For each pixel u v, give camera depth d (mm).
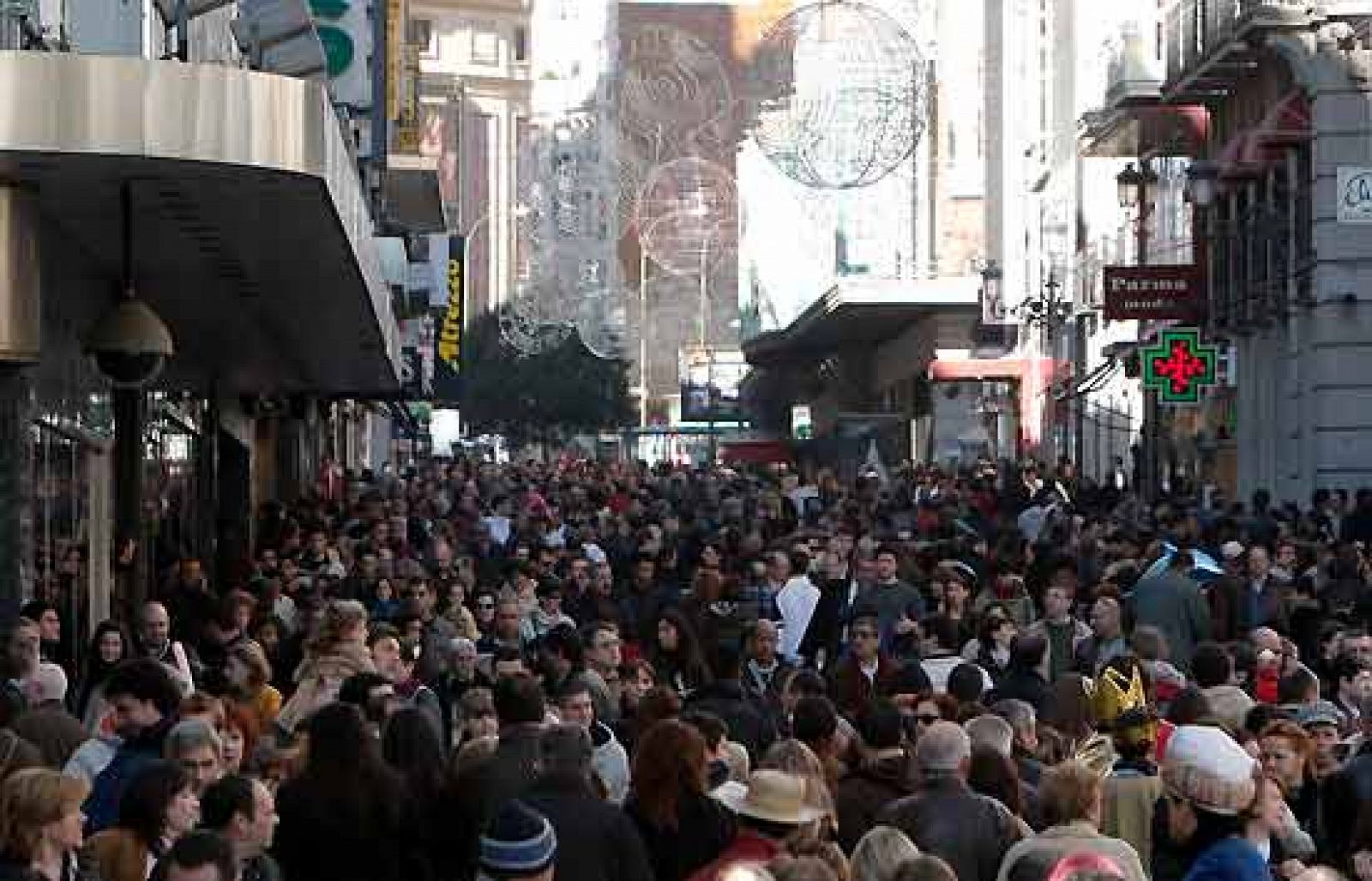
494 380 132250
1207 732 11078
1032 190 98000
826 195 132000
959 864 12211
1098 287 80812
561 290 62531
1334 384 50188
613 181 42125
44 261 22906
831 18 29250
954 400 95688
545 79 174625
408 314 60688
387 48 58875
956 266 121750
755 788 11477
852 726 16734
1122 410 78062
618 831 11758
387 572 26906
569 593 26078
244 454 47781
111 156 17797
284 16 38312
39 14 21781
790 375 126875
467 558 29688
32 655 15758
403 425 92938
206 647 20125
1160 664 18359
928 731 12633
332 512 46625
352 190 24016
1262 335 56719
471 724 14883
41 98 17484
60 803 9742
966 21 120938
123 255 21328
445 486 60781
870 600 23969
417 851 12406
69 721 13789
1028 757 15008
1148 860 13180
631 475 60250
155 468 34469
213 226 22391
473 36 191625
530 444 133125
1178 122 61750
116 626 17219
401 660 17828
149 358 21234
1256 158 52938
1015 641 18562
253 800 10703
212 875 9070
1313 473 50719
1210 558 27766
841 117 29297
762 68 30016
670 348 131875
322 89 18781
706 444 130000
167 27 28750
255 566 31516
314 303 30250
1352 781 13094
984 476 54250
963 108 122250
